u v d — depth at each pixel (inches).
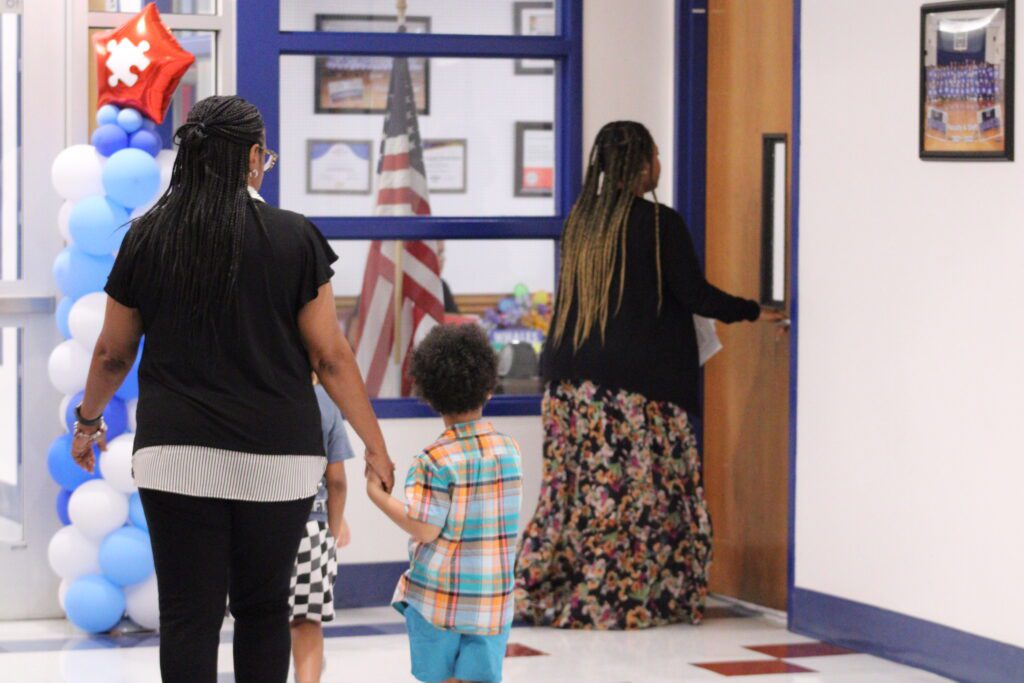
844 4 229.9
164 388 141.5
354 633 243.1
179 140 145.8
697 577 249.4
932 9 212.4
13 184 249.8
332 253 150.7
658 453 246.2
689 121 275.0
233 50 258.8
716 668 216.8
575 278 246.8
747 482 264.5
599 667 217.2
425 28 267.4
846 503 231.1
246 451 140.0
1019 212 200.8
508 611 163.0
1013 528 201.9
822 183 235.1
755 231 261.0
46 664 219.5
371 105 266.8
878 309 224.4
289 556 145.9
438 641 162.1
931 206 214.8
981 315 206.7
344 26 263.9
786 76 251.8
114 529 236.2
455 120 270.4
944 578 213.2
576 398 245.0
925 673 214.2
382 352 269.7
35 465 251.8
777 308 256.1
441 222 267.9
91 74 251.9
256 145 148.1
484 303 273.4
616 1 273.9
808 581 239.8
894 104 221.1
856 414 228.8
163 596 142.4
